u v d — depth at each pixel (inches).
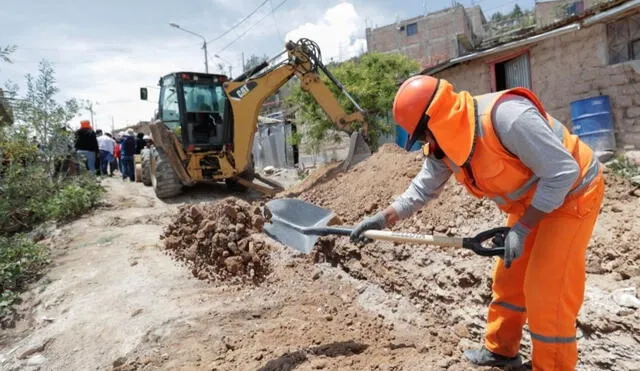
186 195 383.9
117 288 170.4
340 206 208.7
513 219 99.8
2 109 325.7
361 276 159.0
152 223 279.9
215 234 185.3
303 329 130.1
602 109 318.3
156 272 182.4
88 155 416.2
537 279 86.4
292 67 334.6
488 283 123.0
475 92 429.4
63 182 341.1
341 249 168.4
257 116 363.3
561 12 835.4
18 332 156.7
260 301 154.9
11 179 297.4
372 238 107.0
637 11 296.7
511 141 80.1
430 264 142.4
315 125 448.1
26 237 252.5
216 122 379.2
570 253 84.4
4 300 176.9
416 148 288.2
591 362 101.0
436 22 1216.8
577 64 342.0
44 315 162.2
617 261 117.8
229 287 167.6
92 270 192.7
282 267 177.6
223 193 397.1
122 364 124.2
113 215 297.0
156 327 137.7
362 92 422.9
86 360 130.0
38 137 334.3
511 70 402.6
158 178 362.0
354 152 286.8
